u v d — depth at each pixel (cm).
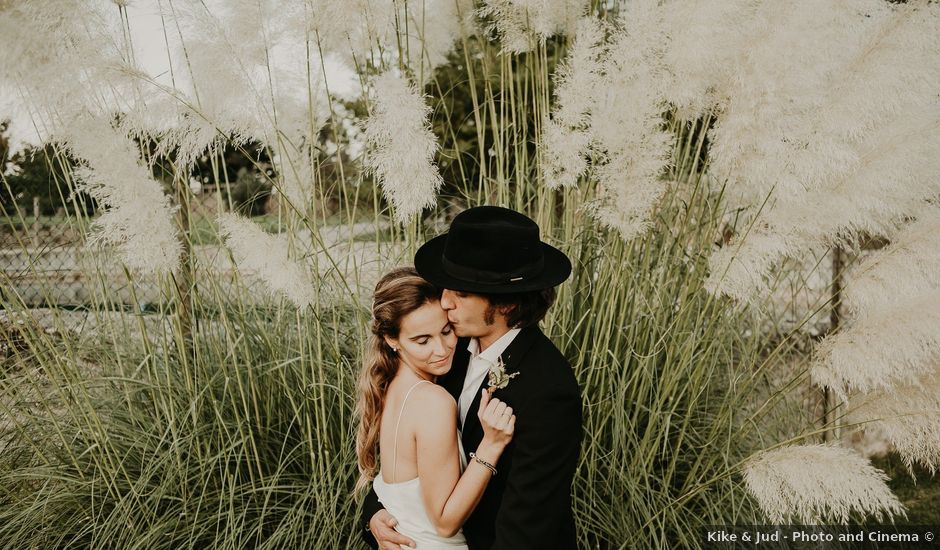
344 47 313
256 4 271
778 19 257
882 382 249
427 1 341
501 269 153
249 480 284
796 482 212
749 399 309
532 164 344
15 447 300
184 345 277
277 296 314
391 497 175
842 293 276
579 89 269
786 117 255
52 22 250
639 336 300
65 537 273
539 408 148
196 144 270
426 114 255
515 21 308
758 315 311
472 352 177
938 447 255
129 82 263
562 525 164
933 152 251
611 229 295
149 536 252
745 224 289
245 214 334
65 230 314
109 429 293
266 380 302
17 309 279
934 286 257
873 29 258
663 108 276
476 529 166
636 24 262
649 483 287
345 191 303
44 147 294
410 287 168
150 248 246
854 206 258
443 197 364
